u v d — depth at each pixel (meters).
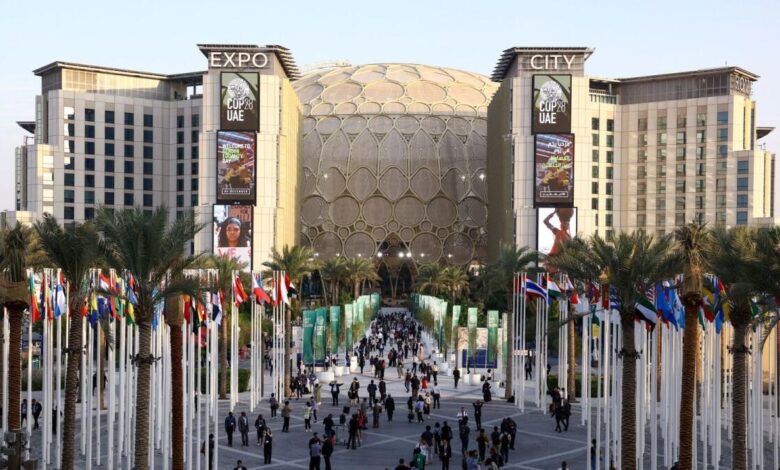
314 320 66.31
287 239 135.38
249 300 92.94
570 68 126.94
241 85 124.81
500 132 138.38
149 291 34.78
